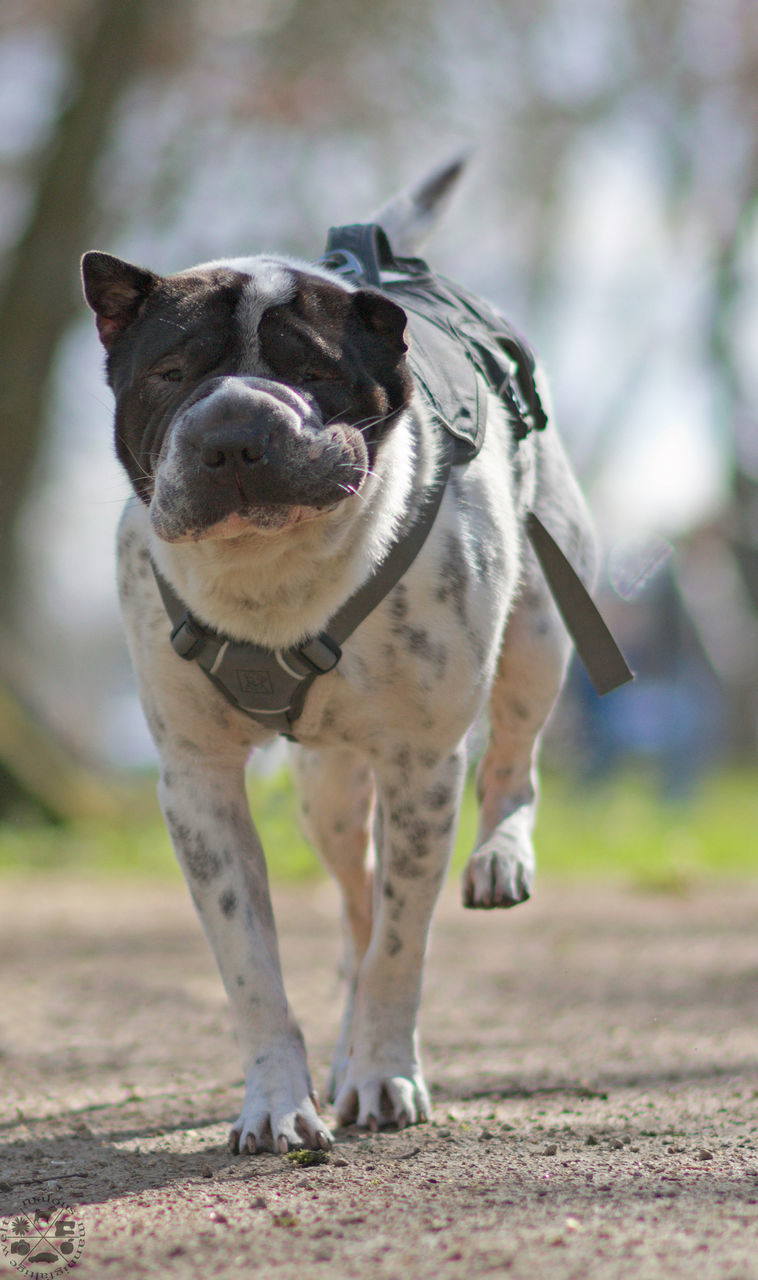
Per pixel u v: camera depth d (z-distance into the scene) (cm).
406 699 475
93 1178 418
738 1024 679
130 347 464
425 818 492
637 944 1000
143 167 2605
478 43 2798
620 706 1906
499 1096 537
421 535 464
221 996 811
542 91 2906
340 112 2697
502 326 604
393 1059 501
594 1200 368
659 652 1919
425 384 491
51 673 3666
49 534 3238
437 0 2712
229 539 418
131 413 455
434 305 568
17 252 2142
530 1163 418
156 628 475
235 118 2644
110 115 2158
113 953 969
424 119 2775
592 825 1719
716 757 2480
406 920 498
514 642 597
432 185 682
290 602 444
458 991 820
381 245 577
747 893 1302
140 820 1727
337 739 496
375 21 2670
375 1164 423
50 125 2214
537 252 3148
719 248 3219
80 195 2142
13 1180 419
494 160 2939
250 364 434
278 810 1430
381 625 463
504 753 630
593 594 666
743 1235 332
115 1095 561
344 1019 586
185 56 2520
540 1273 309
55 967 909
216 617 450
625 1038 657
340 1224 354
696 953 950
